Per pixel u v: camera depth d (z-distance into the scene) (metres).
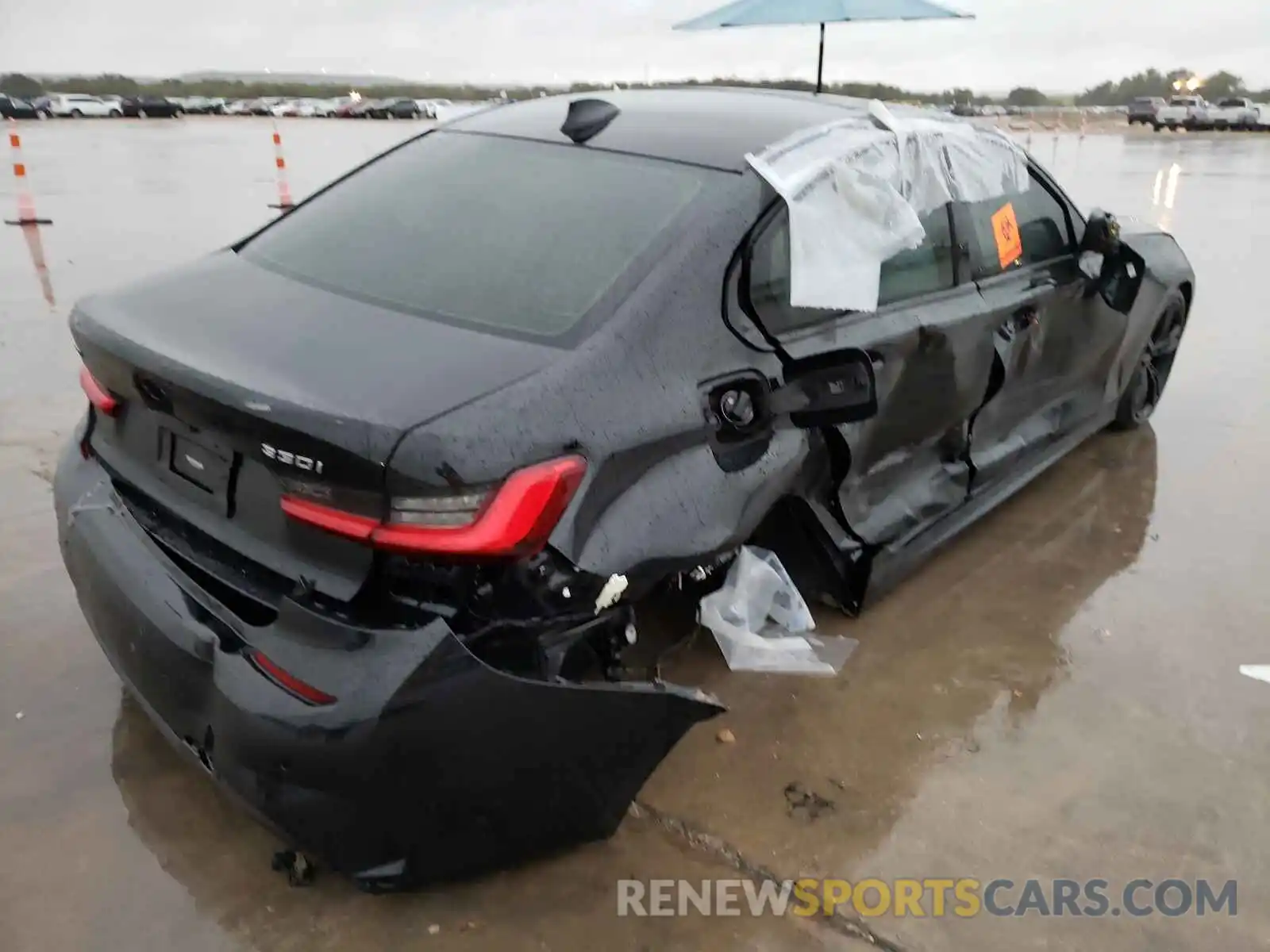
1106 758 2.83
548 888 2.32
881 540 3.20
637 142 2.78
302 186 15.20
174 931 2.18
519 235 2.53
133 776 2.61
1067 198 4.02
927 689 3.08
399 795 1.95
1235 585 3.75
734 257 2.47
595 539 2.09
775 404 2.50
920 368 3.08
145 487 2.38
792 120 2.93
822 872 2.41
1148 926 2.31
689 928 2.24
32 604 3.29
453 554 1.89
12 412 4.87
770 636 3.18
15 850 2.36
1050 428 4.16
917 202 3.07
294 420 1.89
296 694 1.95
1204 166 21.08
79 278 8.00
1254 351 6.62
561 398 2.06
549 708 2.03
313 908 2.25
